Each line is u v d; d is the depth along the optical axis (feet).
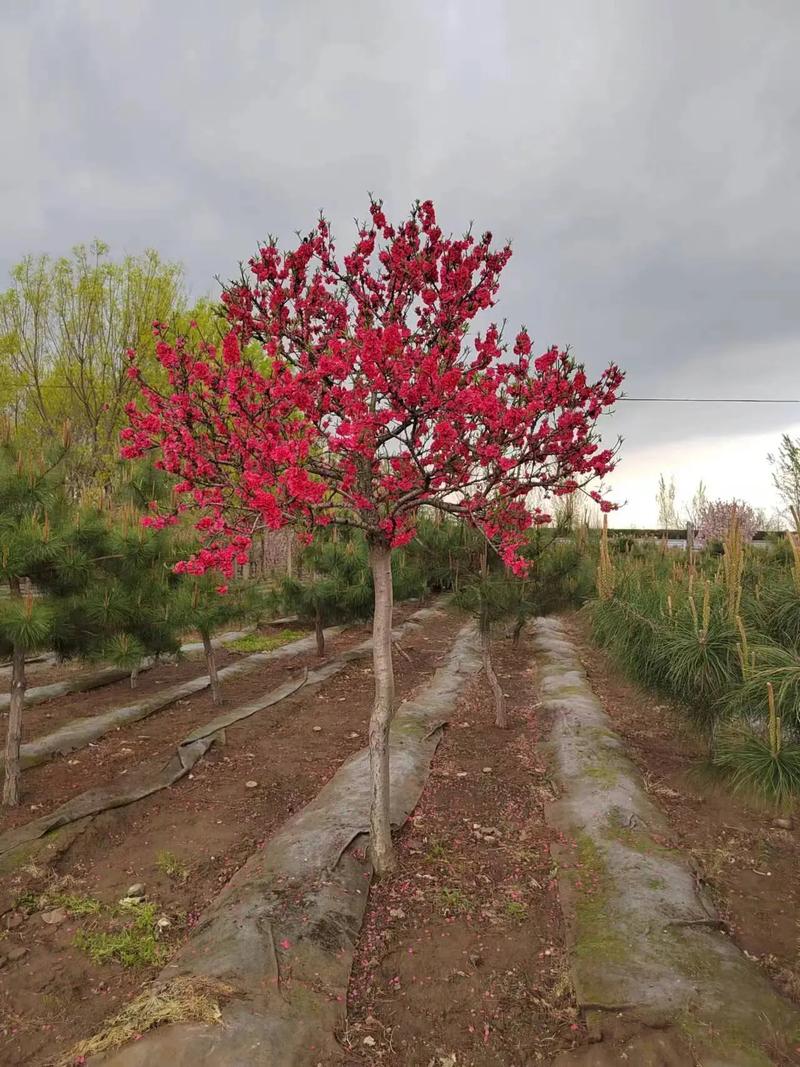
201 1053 7.71
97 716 22.80
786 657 10.73
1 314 52.13
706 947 9.88
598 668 31.40
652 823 14.35
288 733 21.62
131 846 13.91
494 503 12.21
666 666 15.06
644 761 18.47
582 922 10.73
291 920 10.44
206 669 31.53
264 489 10.21
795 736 10.43
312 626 43.88
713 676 13.08
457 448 10.98
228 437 10.61
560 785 16.78
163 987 8.93
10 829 14.26
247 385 10.32
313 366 12.18
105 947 10.30
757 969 9.56
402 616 49.49
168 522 11.44
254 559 48.06
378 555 12.53
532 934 10.78
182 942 10.54
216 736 20.30
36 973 9.80
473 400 9.77
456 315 12.17
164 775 17.29
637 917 10.61
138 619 19.75
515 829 14.67
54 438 17.97
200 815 15.37
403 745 19.34
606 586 17.01
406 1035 8.63
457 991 9.43
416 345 12.22
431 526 23.39
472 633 39.96
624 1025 8.39
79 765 18.60
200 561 10.25
